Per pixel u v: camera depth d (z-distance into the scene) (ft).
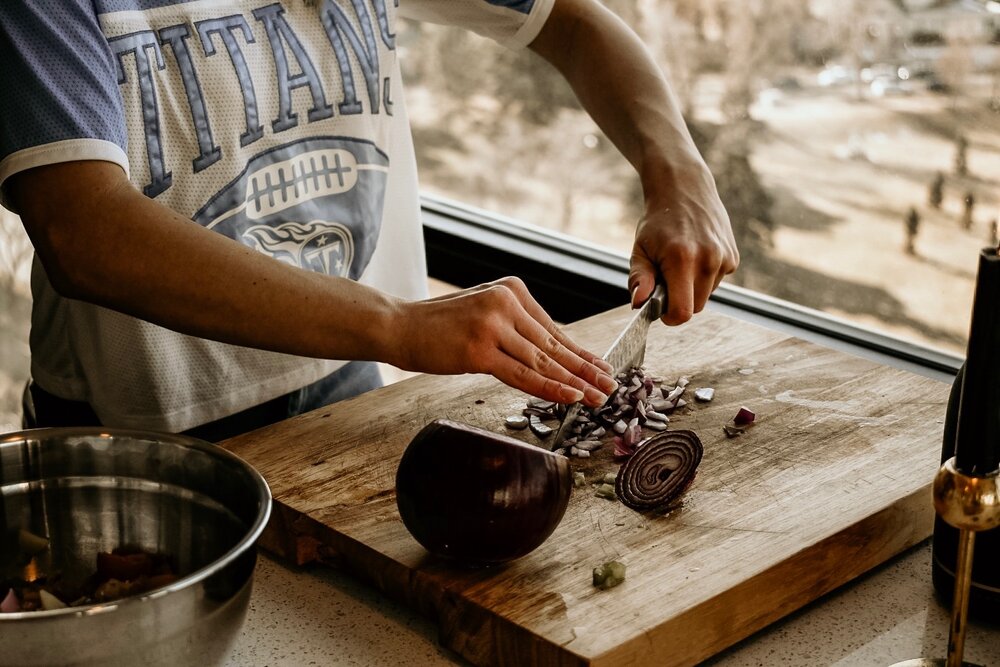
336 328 3.21
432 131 6.37
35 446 2.77
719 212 4.06
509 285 3.48
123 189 3.19
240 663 2.67
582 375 3.33
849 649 2.75
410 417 3.81
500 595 2.70
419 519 2.75
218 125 3.85
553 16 4.55
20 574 2.80
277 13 4.00
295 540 3.13
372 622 2.87
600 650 2.49
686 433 3.18
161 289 3.15
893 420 3.73
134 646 2.12
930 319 4.55
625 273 5.43
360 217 4.33
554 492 2.76
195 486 2.75
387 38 4.35
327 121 4.16
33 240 3.25
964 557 2.23
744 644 2.80
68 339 4.11
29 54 3.12
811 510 3.11
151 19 3.71
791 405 3.85
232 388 4.11
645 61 4.48
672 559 2.87
